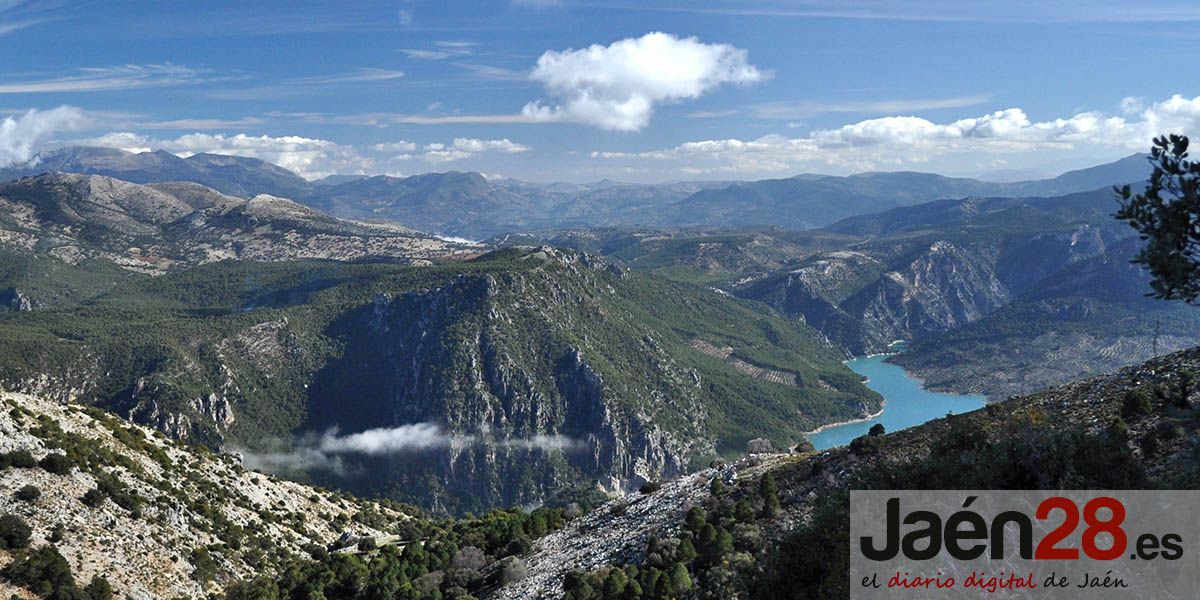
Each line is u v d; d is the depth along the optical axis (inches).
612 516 2696.9
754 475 2281.0
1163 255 636.7
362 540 4124.0
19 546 2738.7
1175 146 644.7
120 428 4480.8
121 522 3299.7
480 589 2513.5
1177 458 1025.5
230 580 3422.7
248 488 4977.9
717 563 1706.4
